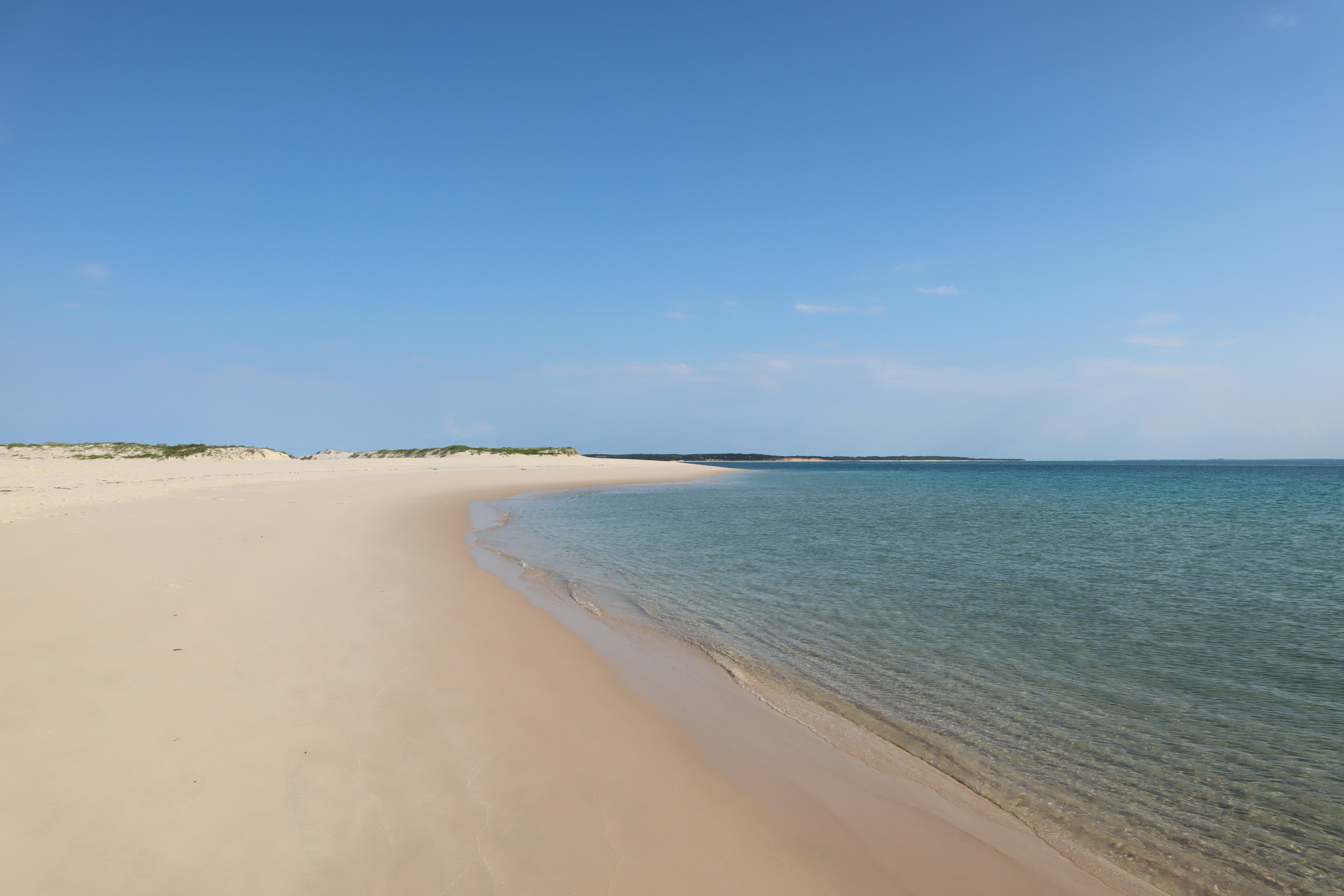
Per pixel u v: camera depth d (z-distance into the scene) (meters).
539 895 4.10
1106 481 77.75
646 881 4.40
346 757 5.67
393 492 37.69
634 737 6.89
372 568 14.26
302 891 3.92
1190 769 6.87
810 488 60.00
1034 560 19.23
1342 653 10.63
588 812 5.23
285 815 4.69
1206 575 17.05
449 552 18.09
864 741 7.42
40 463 58.69
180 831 4.40
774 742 7.20
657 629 11.72
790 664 10.00
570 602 13.35
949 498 45.91
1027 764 6.95
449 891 4.02
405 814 4.87
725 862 4.77
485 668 8.49
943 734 7.64
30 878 3.83
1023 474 104.25
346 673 7.74
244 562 13.45
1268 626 12.25
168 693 6.65
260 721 6.21
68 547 13.70
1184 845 5.58
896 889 4.72
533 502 40.06
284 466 69.00
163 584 10.95
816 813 5.71
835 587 15.35
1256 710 8.36
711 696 8.50
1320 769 6.87
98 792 4.79
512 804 5.21
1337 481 75.31
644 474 81.31
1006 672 9.72
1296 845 5.60
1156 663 10.14
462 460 99.94
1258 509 37.16
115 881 3.87
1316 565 18.66
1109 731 7.78
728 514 32.66
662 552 20.44
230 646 8.26
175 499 26.09
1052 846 5.50
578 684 8.37
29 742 5.46
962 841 5.48
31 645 7.74
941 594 14.67
